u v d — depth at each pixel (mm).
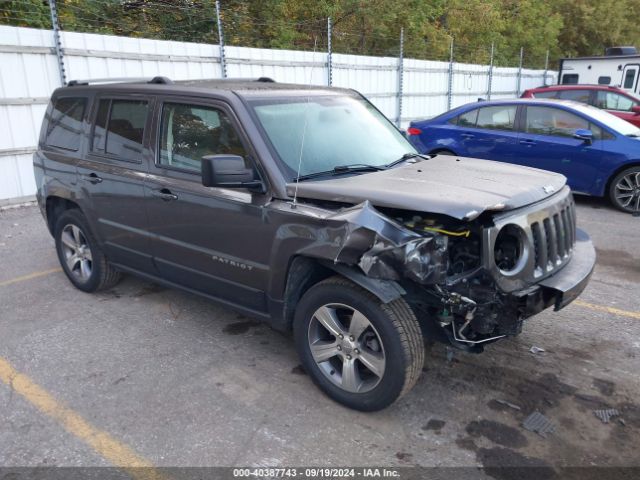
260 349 4184
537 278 3312
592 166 8414
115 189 4473
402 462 2957
